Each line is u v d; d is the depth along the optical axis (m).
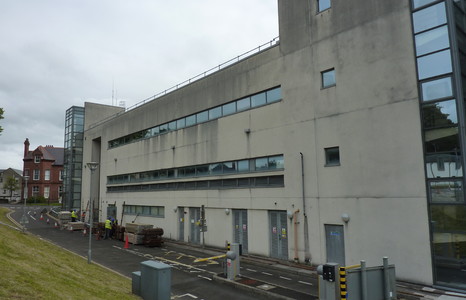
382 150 15.95
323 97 18.59
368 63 16.73
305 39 19.78
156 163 32.84
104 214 42.62
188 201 28.41
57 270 12.31
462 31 14.84
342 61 17.84
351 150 17.12
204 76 27.41
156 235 27.61
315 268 17.81
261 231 21.58
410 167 14.98
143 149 35.25
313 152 18.84
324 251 17.86
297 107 19.91
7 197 90.00
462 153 13.51
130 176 37.81
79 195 51.47
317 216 18.36
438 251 13.96
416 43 15.20
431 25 14.75
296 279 16.36
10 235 16.53
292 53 20.47
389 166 15.65
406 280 14.68
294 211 19.48
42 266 12.02
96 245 27.97
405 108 15.30
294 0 20.56
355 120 17.08
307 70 19.55
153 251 25.09
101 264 19.91
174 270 18.64
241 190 23.19
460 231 13.42
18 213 55.03
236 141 23.91
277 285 15.09
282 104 20.81
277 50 21.44
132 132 37.41
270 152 21.31
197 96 27.98
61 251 19.84
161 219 31.92
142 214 35.16
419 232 14.49
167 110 31.69
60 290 9.55
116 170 40.50
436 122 14.38
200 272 18.17
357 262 16.39
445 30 14.33
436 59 14.53
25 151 88.25
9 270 9.66
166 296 11.17
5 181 88.88
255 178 22.45
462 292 13.05
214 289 14.97
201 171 27.23
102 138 44.78
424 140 14.70
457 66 13.90
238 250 16.41
